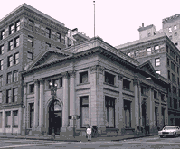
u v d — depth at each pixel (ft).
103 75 104.58
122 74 119.55
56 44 170.40
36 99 130.62
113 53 109.40
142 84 141.90
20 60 145.69
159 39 192.85
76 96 108.58
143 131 127.65
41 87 128.57
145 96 145.28
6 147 60.18
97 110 97.66
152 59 195.52
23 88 144.46
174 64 217.77
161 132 101.55
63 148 56.34
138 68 132.36
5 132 150.92
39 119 125.59
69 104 110.52
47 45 162.50
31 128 132.05
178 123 219.41
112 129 105.50
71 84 110.32
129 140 86.53
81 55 107.65
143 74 141.90
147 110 148.05
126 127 122.52
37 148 56.80
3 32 167.84
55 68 120.88
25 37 147.02
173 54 216.54
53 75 121.60
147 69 150.61
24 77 143.74
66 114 109.29
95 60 102.37
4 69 160.35
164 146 60.23
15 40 154.61
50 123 123.44
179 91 228.84
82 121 105.40
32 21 153.38
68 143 74.64
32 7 152.46
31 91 140.67
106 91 105.40
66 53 114.93
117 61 116.06
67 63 114.01
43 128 122.83
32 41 151.84
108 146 61.11
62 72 114.42
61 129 108.27
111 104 110.93
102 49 102.63
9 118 150.82
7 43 160.04
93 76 101.60
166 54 190.39
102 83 102.47
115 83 114.93
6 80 157.69
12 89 150.82
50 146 62.64
